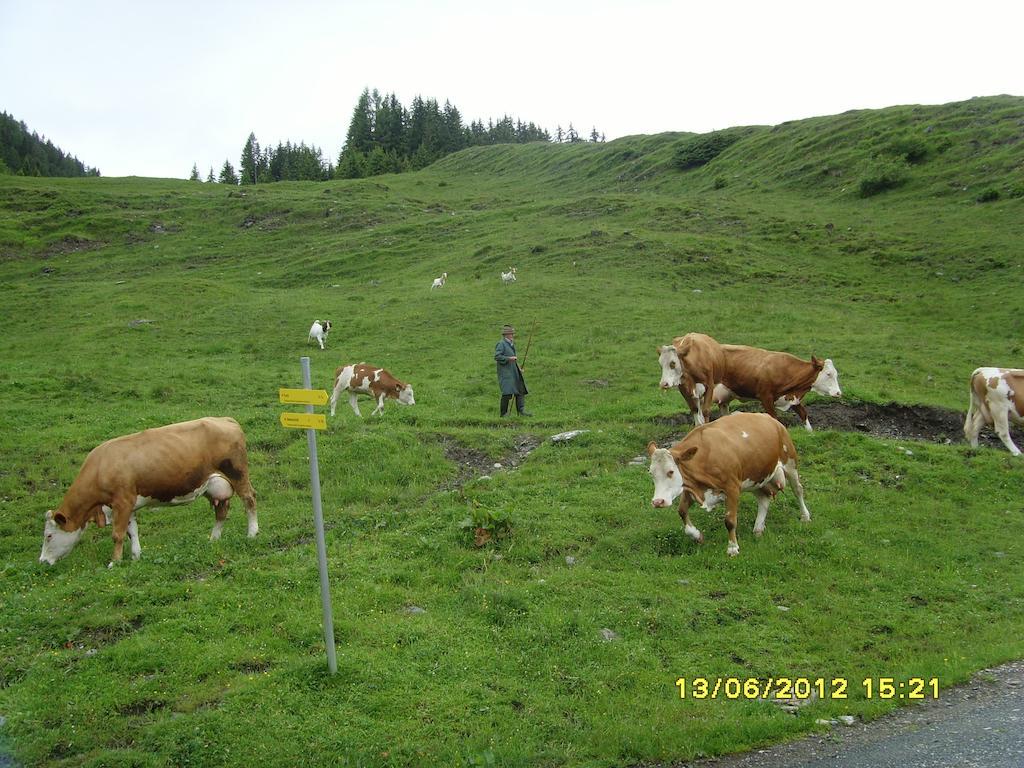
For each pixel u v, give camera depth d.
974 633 9.11
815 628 9.09
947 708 7.46
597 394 20.31
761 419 11.55
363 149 128.12
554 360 23.78
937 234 38.47
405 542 11.05
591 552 10.91
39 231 54.81
